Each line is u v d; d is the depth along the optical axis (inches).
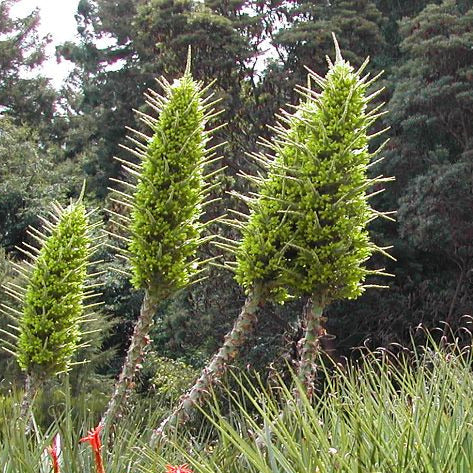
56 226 234.5
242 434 140.6
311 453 106.0
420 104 685.9
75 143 1304.1
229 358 187.5
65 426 153.0
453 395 135.4
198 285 689.0
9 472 128.0
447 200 630.5
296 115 194.1
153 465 124.8
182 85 205.3
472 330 630.5
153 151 202.5
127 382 198.1
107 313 749.3
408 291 681.6
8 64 1416.1
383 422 123.0
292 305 628.7
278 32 793.6
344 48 794.8
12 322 495.2
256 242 188.9
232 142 771.4
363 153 188.2
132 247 203.6
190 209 203.9
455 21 713.0
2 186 941.2
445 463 102.0
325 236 182.7
